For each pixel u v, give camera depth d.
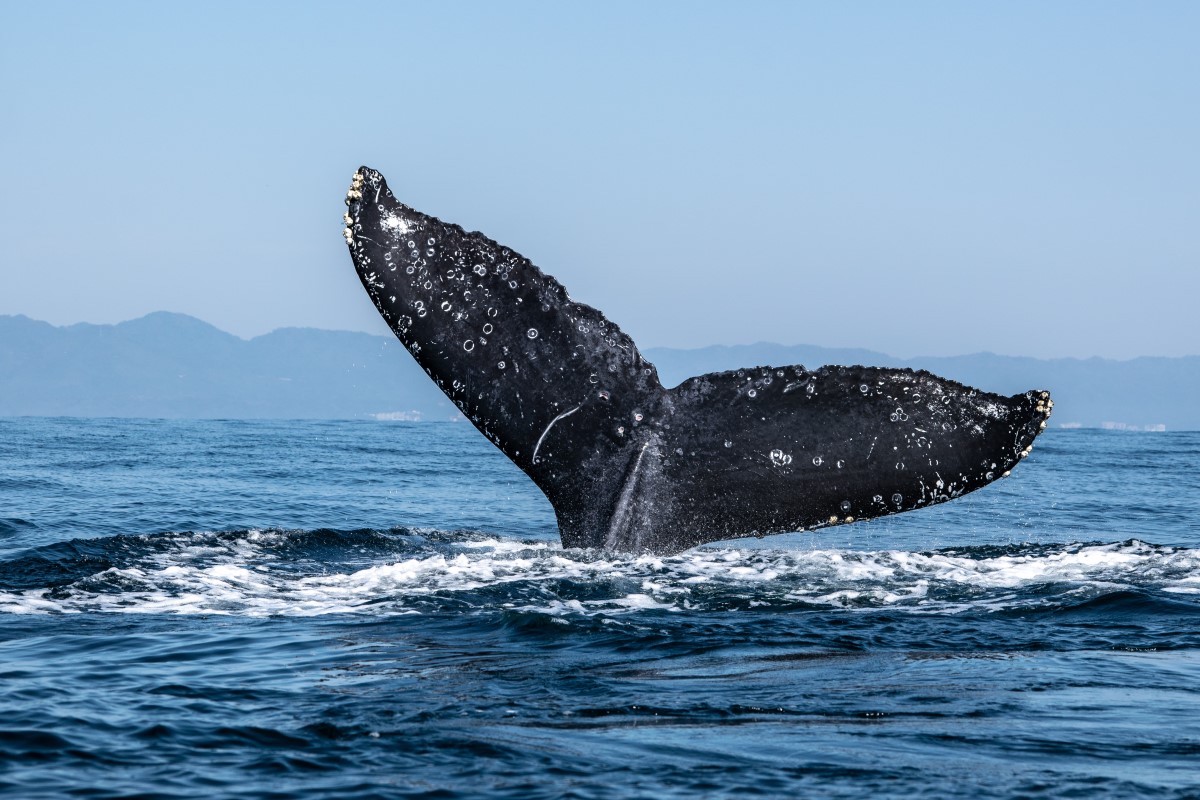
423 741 19.66
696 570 33.56
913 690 22.86
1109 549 40.12
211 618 29.62
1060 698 22.31
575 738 19.84
